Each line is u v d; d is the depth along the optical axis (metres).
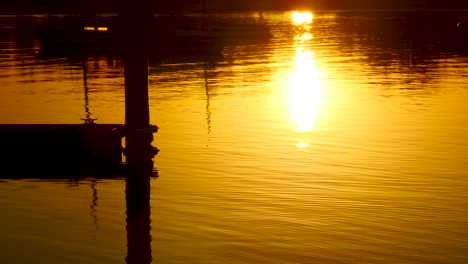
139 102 30.09
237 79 58.12
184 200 22.98
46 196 23.88
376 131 34.31
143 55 30.22
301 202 22.58
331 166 27.28
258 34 111.81
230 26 111.19
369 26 143.75
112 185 25.27
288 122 37.09
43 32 94.88
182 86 53.28
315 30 134.00
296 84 54.06
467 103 42.47
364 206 22.08
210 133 34.12
